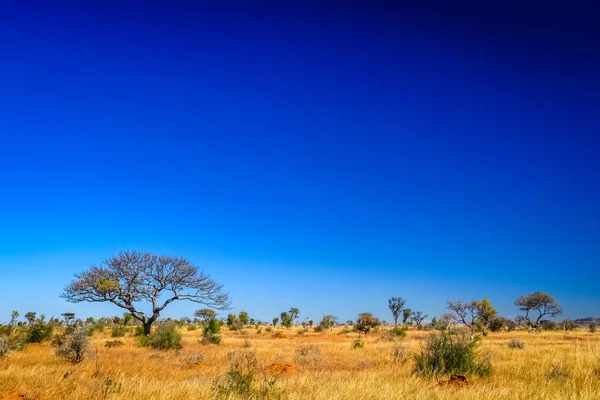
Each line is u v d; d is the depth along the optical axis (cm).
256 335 4728
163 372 1360
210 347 2673
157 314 3297
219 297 3450
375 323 5272
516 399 802
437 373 1212
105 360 1664
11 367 1218
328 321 6475
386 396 809
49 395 837
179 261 3344
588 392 824
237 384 877
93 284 3100
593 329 5278
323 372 1280
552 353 1756
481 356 1415
